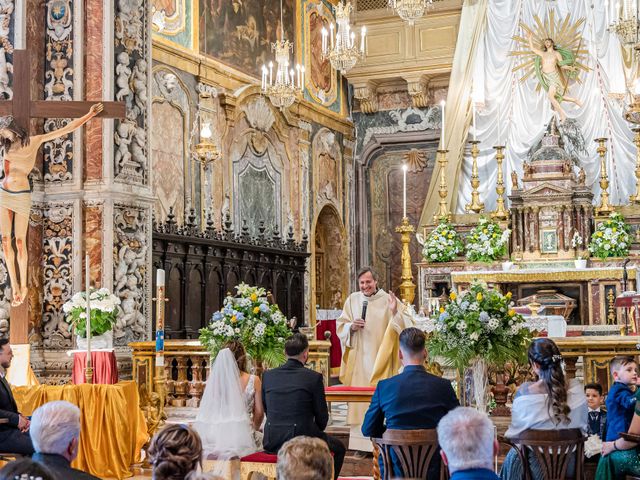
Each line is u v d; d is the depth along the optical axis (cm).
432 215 1998
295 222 1919
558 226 1731
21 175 909
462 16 2028
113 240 1072
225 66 1700
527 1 1980
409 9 1388
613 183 1875
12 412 682
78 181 1078
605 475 596
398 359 854
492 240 1728
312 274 1948
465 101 2002
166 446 386
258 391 752
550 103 1936
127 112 1113
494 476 393
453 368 813
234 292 1531
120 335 1068
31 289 1066
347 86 2205
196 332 1407
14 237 911
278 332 925
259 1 1842
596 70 1916
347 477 795
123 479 839
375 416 585
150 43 1168
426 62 2097
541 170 1777
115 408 842
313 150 2005
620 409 629
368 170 2216
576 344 837
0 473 323
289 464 356
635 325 1255
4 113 895
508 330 784
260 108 1791
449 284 1759
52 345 1072
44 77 1106
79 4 1097
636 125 1869
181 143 1551
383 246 2189
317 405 658
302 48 2000
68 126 918
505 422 836
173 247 1357
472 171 1909
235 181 1709
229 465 657
